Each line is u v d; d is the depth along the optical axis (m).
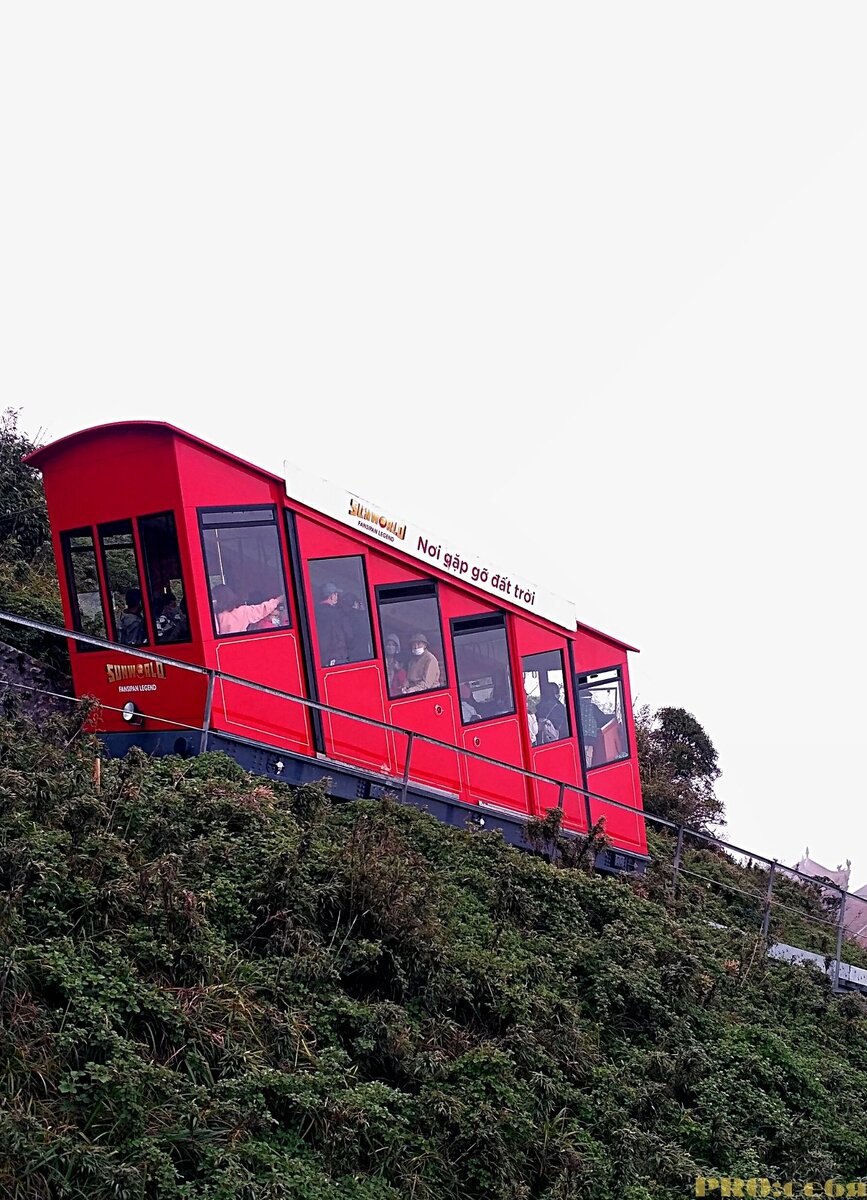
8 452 25.36
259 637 16.45
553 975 13.45
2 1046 7.89
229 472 16.50
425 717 18.83
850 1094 14.81
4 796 10.21
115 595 16.56
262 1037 9.57
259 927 10.84
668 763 37.44
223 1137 8.27
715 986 15.41
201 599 15.84
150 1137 7.92
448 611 19.61
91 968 8.86
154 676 16.16
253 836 12.11
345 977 11.11
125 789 11.87
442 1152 9.64
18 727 12.78
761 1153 12.23
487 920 14.09
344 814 15.38
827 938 26.22
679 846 22.88
